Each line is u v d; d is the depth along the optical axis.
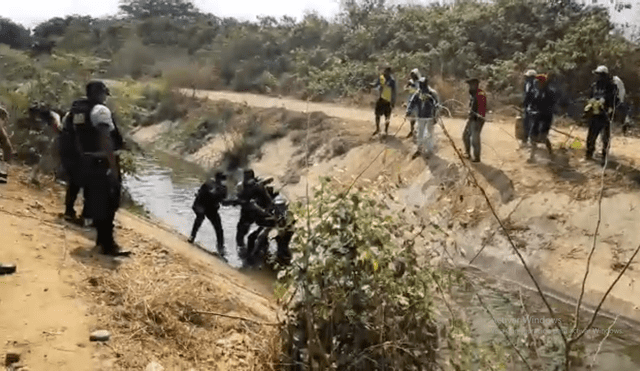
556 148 13.73
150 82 32.34
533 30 24.64
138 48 42.09
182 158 23.69
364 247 4.75
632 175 11.34
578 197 10.97
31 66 14.91
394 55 28.33
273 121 22.34
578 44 20.70
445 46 25.70
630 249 9.35
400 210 5.46
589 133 12.40
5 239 6.89
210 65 38.97
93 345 4.88
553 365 4.88
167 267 7.11
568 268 9.42
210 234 12.06
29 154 11.82
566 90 19.38
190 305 5.96
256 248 10.15
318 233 4.86
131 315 5.49
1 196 9.18
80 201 10.27
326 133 19.22
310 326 4.69
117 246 7.12
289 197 16.38
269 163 20.03
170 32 49.84
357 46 32.66
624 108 16.25
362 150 16.81
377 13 35.59
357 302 4.74
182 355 5.11
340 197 4.92
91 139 6.65
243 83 35.53
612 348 7.09
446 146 15.05
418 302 4.95
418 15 31.31
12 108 12.17
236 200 10.79
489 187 12.11
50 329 4.99
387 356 4.71
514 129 16.64
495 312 6.82
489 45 25.41
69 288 5.78
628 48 20.52
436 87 22.66
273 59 37.91
